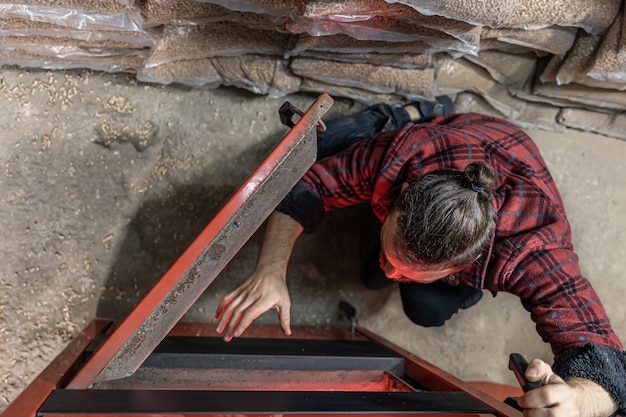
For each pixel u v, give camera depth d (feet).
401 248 3.23
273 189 3.22
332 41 4.35
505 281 3.75
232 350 4.01
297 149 3.22
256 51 4.59
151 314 3.09
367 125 4.89
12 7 3.76
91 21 3.93
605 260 5.95
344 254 5.57
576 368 3.33
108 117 4.94
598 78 4.52
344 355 4.15
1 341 4.71
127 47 4.36
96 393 2.87
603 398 3.22
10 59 4.44
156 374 3.78
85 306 4.91
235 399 2.93
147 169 5.06
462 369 5.80
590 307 3.63
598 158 5.93
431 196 3.16
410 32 4.14
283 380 4.00
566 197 5.85
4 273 4.72
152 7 3.90
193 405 2.81
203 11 4.04
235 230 3.15
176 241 5.13
